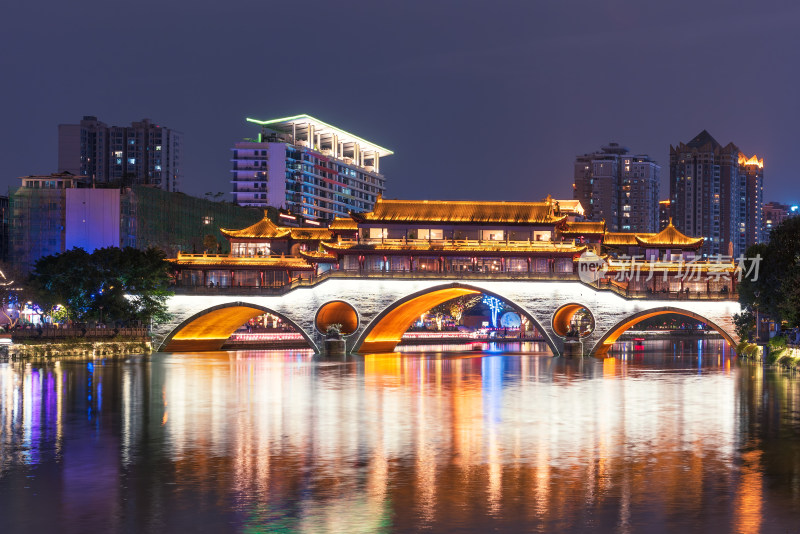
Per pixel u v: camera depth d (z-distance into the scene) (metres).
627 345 198.50
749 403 71.25
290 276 150.75
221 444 51.28
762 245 129.50
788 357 113.69
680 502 37.62
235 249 156.00
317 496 38.66
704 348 183.88
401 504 37.34
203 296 141.50
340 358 132.25
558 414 64.75
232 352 152.00
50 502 37.81
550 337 135.62
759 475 42.69
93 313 134.88
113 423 60.09
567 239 149.25
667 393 79.56
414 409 67.75
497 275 135.50
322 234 160.00
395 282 136.75
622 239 166.12
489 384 88.81
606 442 51.94
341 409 67.69
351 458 46.91
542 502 37.62
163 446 50.62
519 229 142.25
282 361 124.38
